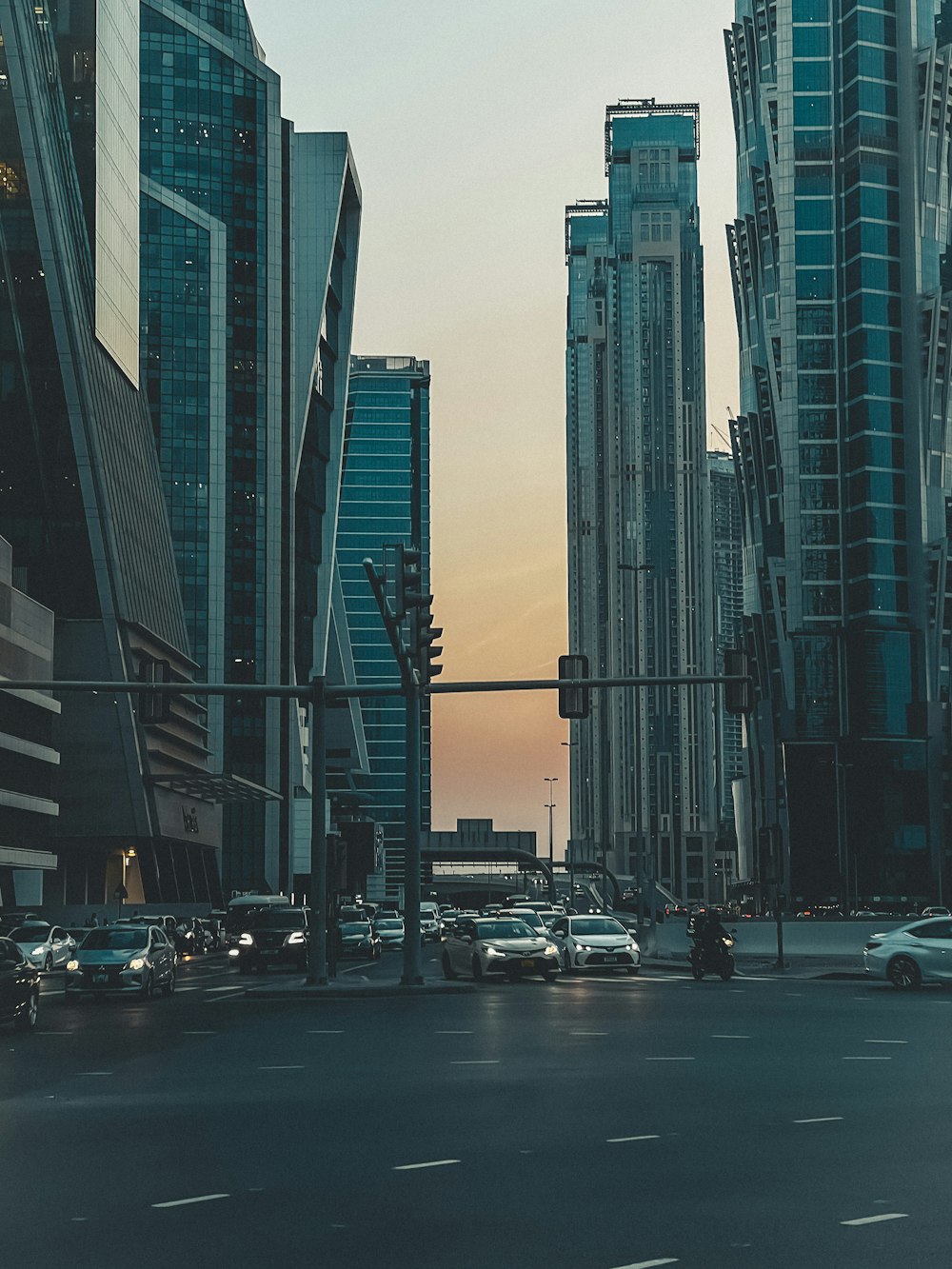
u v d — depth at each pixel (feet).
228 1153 42.75
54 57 400.47
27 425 392.88
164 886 424.46
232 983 153.38
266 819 609.83
